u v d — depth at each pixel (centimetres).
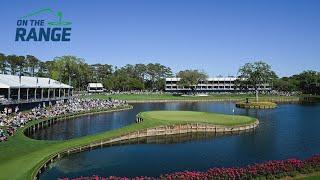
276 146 6625
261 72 19050
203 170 4931
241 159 5612
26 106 10700
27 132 7181
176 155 5872
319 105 17138
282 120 10681
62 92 15762
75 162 5244
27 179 3841
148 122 8356
